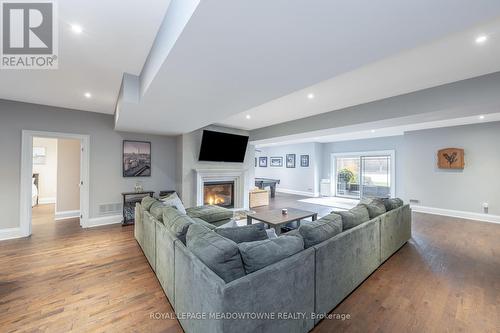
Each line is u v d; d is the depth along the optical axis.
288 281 1.48
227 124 5.50
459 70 2.42
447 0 1.06
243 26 1.25
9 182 3.68
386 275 2.49
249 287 1.26
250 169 6.79
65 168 5.12
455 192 5.41
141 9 1.60
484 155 5.04
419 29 1.31
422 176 5.92
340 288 1.98
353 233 2.16
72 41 1.99
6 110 3.65
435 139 5.71
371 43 1.46
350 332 1.64
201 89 2.29
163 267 2.14
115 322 1.74
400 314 1.84
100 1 1.52
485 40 1.87
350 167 8.53
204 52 1.56
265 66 1.79
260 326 1.32
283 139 5.81
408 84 2.80
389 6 1.10
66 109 4.17
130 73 2.67
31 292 2.14
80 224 4.50
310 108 3.94
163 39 1.71
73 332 1.63
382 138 7.42
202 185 5.46
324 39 1.41
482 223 4.77
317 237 1.80
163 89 2.29
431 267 2.68
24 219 3.78
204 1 1.05
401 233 3.30
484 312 1.86
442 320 1.77
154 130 4.70
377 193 7.70
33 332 1.63
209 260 1.39
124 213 4.54
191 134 5.34
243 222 4.91
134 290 2.18
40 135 3.93
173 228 2.06
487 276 2.46
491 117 4.54
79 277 2.42
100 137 4.53
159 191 5.29
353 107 3.76
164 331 1.66
